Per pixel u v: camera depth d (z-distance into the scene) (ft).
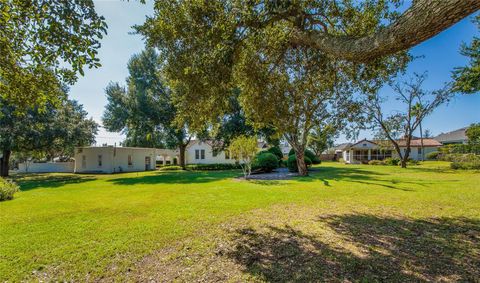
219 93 14.55
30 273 8.92
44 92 13.76
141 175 56.24
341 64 16.17
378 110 68.64
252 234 12.65
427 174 42.86
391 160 82.33
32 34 10.76
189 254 10.32
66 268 9.26
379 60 13.99
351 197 22.07
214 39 12.20
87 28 10.38
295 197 22.43
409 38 6.65
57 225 14.75
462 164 53.57
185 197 23.54
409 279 7.81
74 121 59.82
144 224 14.67
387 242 11.10
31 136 50.52
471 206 17.84
